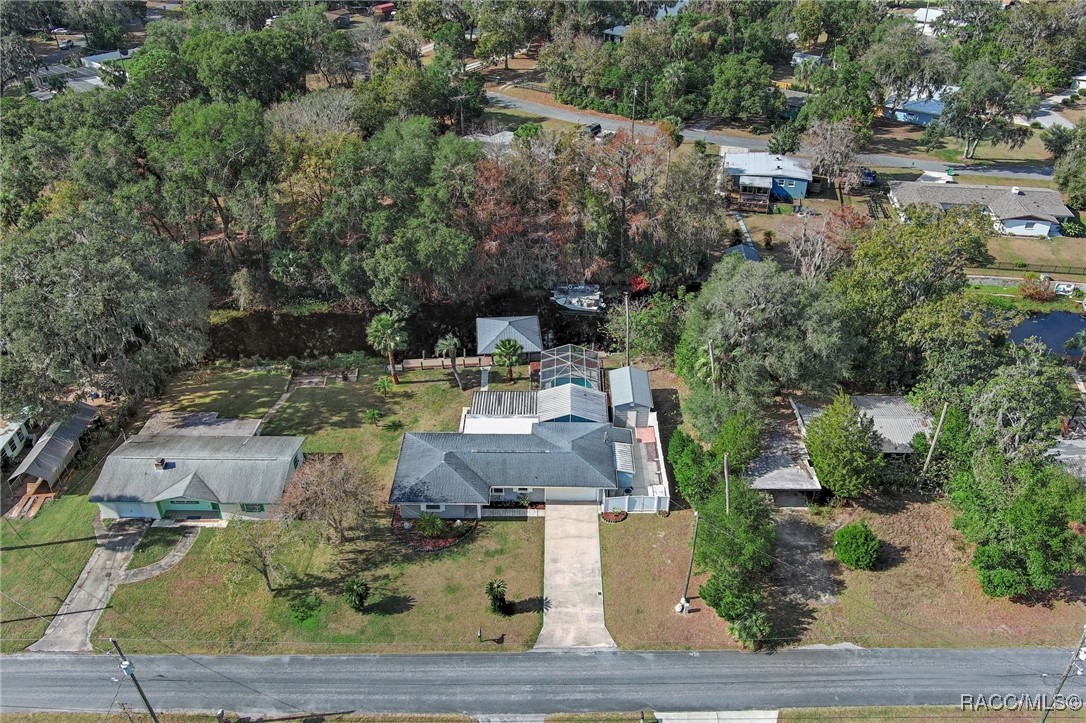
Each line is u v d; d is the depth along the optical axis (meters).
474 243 87.69
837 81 125.81
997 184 115.81
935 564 56.78
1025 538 52.09
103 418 72.19
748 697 48.38
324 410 74.00
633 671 50.09
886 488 62.81
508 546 58.91
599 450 64.12
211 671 50.25
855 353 68.38
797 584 55.50
